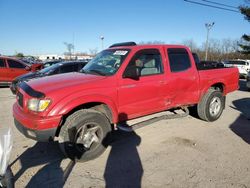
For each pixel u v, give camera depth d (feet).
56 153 14.14
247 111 24.58
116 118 14.23
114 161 13.24
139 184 11.06
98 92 13.15
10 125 19.34
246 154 14.15
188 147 15.07
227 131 18.12
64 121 12.67
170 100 17.07
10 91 38.06
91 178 11.56
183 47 18.16
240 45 116.16
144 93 15.31
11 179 6.87
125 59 14.53
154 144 15.53
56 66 33.12
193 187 10.82
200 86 19.03
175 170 12.26
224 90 21.38
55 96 11.91
